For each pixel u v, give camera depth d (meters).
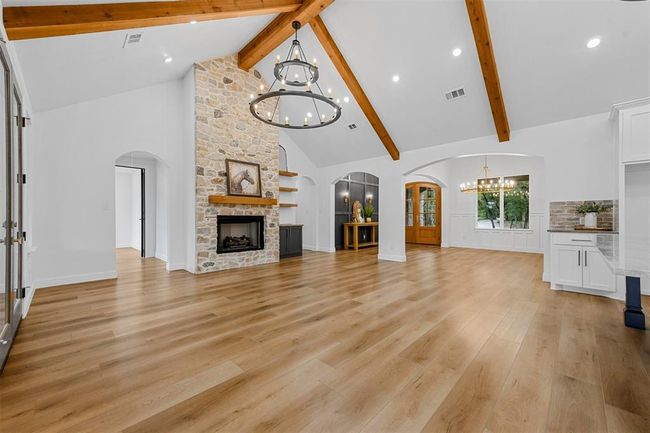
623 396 1.67
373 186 10.30
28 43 2.58
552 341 2.39
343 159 7.54
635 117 3.38
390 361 2.07
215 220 5.29
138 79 4.55
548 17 3.38
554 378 1.85
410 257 7.16
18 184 2.70
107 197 4.60
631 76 3.56
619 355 2.16
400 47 4.36
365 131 6.31
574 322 2.81
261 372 1.92
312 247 8.53
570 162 4.28
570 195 4.28
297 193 8.65
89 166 4.43
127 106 4.81
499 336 2.49
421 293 3.83
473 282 4.45
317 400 1.64
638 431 1.40
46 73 3.15
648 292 3.70
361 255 7.42
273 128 6.27
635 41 3.27
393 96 5.18
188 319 2.87
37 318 2.87
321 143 7.34
